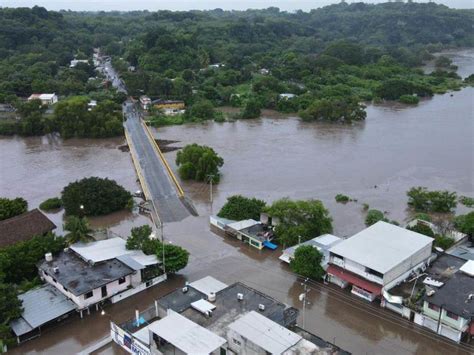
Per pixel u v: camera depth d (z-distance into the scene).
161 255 68.00
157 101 195.00
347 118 174.50
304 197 103.69
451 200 94.62
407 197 103.94
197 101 196.75
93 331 58.22
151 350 49.25
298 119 184.12
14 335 55.09
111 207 94.31
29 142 152.62
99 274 63.12
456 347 54.94
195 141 151.25
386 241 67.69
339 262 65.69
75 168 125.19
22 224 77.19
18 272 65.31
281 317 53.66
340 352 47.47
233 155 136.00
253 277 70.75
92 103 185.00
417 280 63.59
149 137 152.00
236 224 83.56
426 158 131.62
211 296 56.53
